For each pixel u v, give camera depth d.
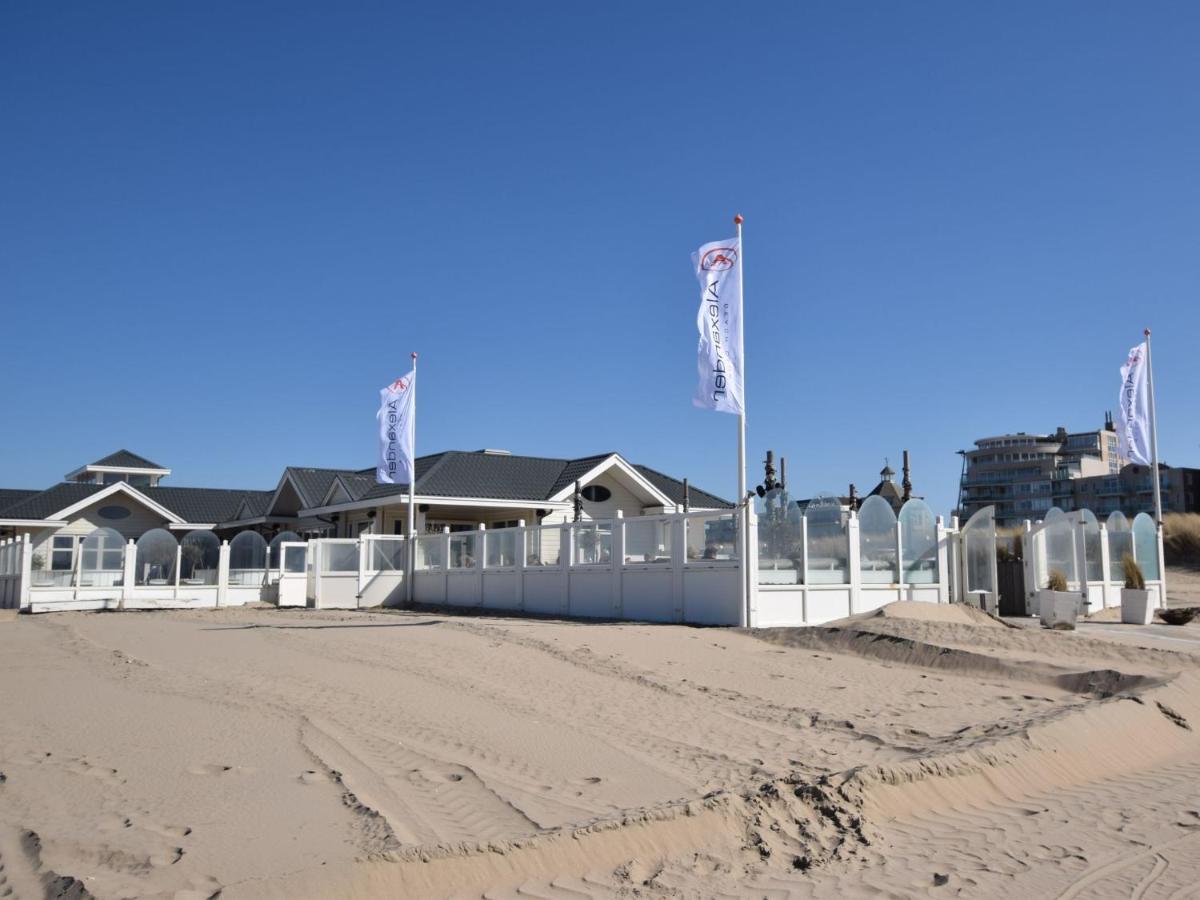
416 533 31.80
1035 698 11.96
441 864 5.90
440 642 15.50
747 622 17.86
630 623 19.66
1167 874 6.49
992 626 16.36
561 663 13.57
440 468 35.16
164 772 7.90
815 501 23.48
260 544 33.22
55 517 37.28
